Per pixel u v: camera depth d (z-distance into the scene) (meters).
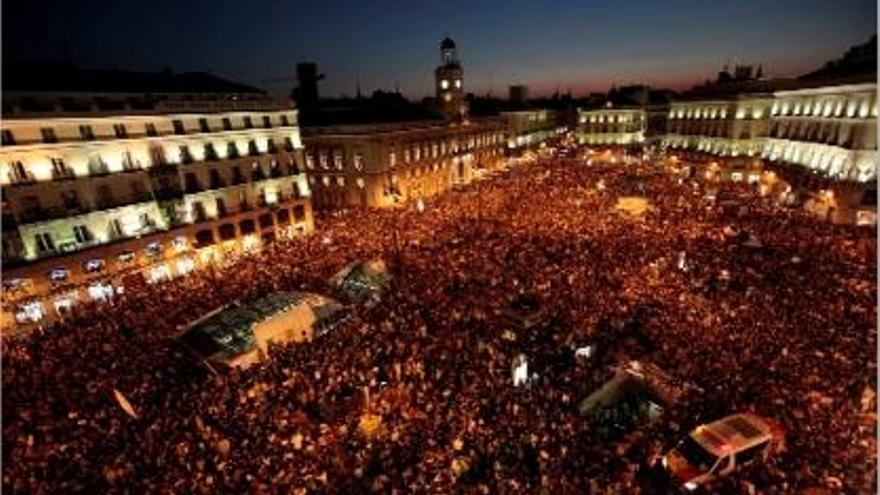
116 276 43.81
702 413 21.53
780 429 19.53
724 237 44.22
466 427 20.77
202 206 51.25
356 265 36.97
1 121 37.69
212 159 51.50
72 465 19.20
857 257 37.34
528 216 55.88
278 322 29.11
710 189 68.12
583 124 128.75
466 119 102.25
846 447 18.84
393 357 26.45
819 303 29.41
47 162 40.31
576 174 85.81
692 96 96.69
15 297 38.06
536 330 29.20
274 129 57.50
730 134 80.19
